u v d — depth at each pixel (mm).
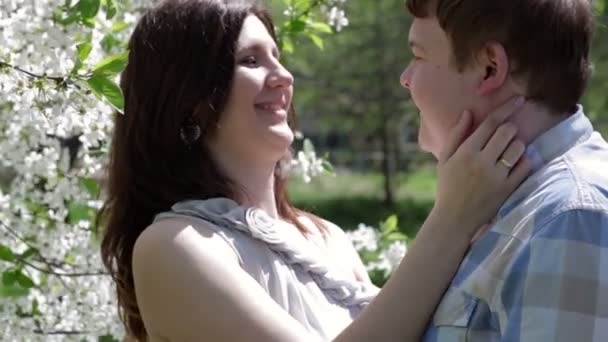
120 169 2367
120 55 2398
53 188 3270
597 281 1657
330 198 15984
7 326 3287
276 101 2338
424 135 1975
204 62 2275
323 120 15227
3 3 2852
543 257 1681
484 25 1800
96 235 3215
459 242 1895
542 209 1727
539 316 1663
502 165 1863
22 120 3096
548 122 1854
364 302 2314
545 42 1796
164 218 2223
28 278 3166
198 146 2318
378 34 13891
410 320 1896
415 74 1914
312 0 3641
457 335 1804
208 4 2297
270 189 2402
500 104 1853
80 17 2855
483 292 1772
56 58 2672
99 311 3314
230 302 2086
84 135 3010
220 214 2227
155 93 2303
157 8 2334
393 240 3932
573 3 1821
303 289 2221
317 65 14000
